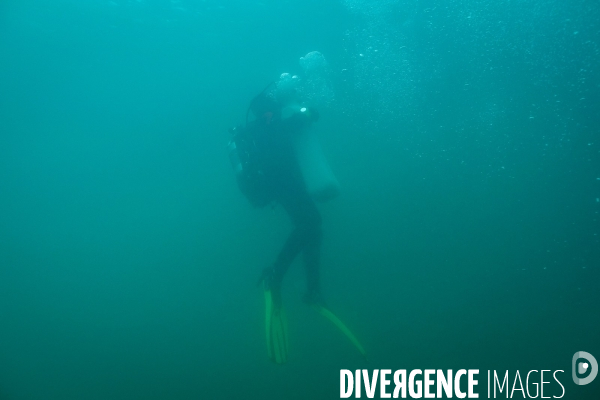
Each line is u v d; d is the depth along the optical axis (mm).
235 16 10750
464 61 7641
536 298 5191
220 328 6785
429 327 5266
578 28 6727
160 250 10188
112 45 12836
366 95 8484
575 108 6895
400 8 7809
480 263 6000
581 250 5688
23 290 10430
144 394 5301
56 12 10344
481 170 7434
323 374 5039
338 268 6898
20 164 28547
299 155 3355
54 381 6207
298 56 13617
